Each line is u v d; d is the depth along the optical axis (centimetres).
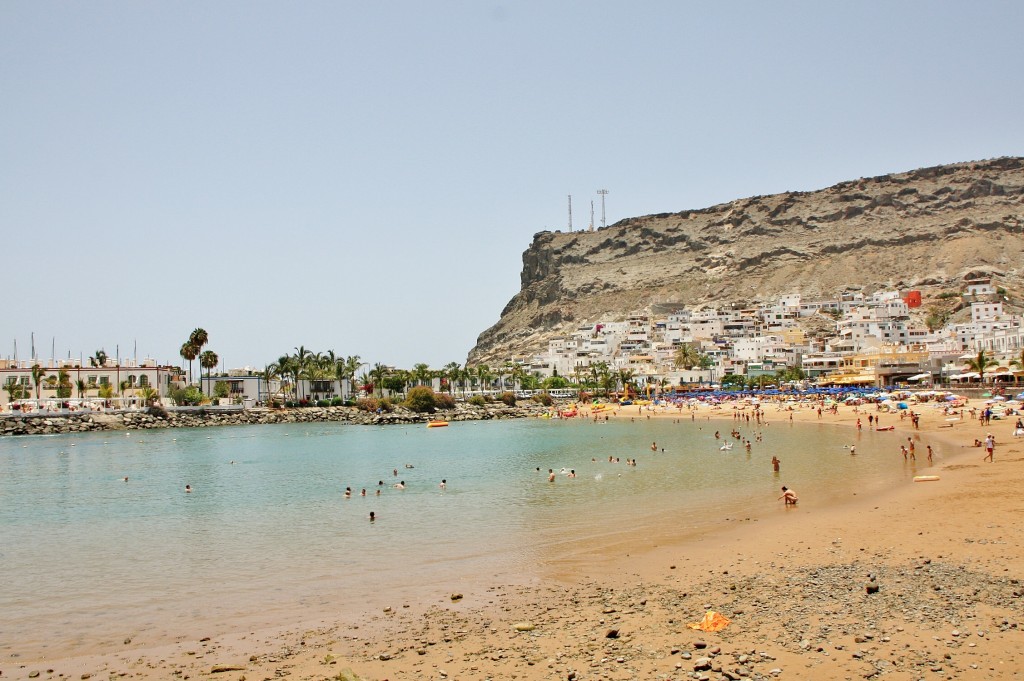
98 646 2545
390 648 2361
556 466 8219
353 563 3703
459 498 5969
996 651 2005
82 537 4803
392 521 4962
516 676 2039
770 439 10738
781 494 5334
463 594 2988
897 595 2536
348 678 2078
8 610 3041
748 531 3988
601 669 2052
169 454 11156
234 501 6281
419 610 2789
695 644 2194
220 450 11738
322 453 10925
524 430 15512
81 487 7519
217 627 2717
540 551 3769
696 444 10519
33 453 11575
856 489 5406
